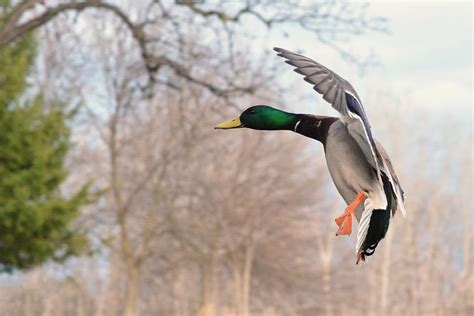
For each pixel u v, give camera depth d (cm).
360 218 497
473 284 4638
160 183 2841
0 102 2038
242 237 3338
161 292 4150
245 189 3203
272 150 3300
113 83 2672
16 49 2098
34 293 4256
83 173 3145
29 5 1417
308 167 3550
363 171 483
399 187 487
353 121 454
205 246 3222
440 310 4716
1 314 4359
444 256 5225
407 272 4934
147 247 2903
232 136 3206
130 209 2941
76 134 2966
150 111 2847
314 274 3744
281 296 3909
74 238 2189
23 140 2059
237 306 3628
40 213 2025
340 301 4053
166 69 1995
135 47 2642
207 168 3191
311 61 427
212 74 1836
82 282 4116
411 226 5225
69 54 2544
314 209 3750
